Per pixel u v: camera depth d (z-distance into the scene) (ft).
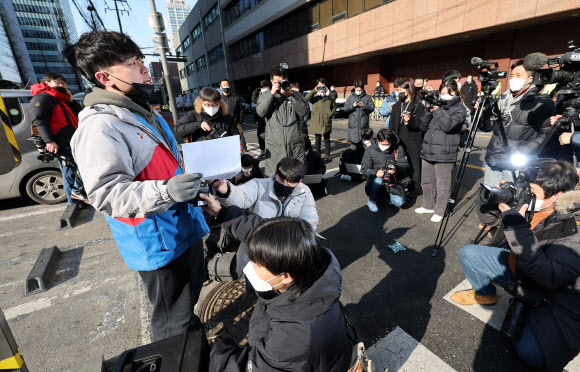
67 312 7.29
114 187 3.18
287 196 6.46
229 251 8.84
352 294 7.48
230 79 103.24
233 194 4.85
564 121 7.80
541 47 34.01
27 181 13.88
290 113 11.08
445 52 45.14
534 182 5.17
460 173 8.34
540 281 4.71
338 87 66.03
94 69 3.61
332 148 25.53
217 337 6.08
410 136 13.39
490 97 8.66
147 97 4.21
